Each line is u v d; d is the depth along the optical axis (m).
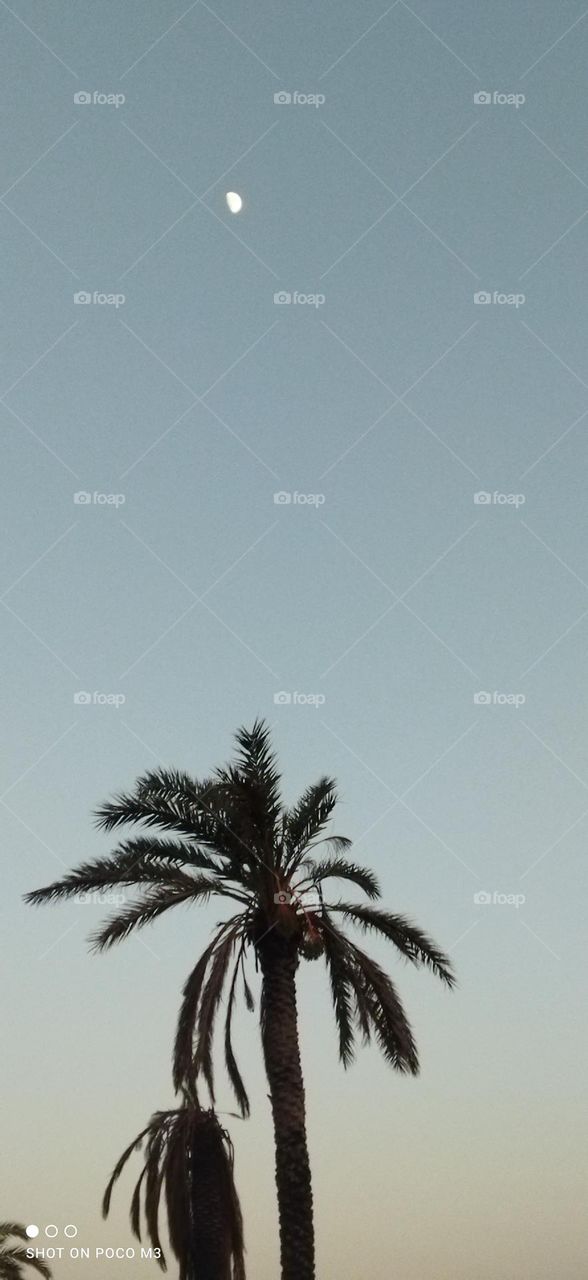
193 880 25.05
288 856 25.50
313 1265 23.48
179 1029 23.84
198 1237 30.72
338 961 25.58
